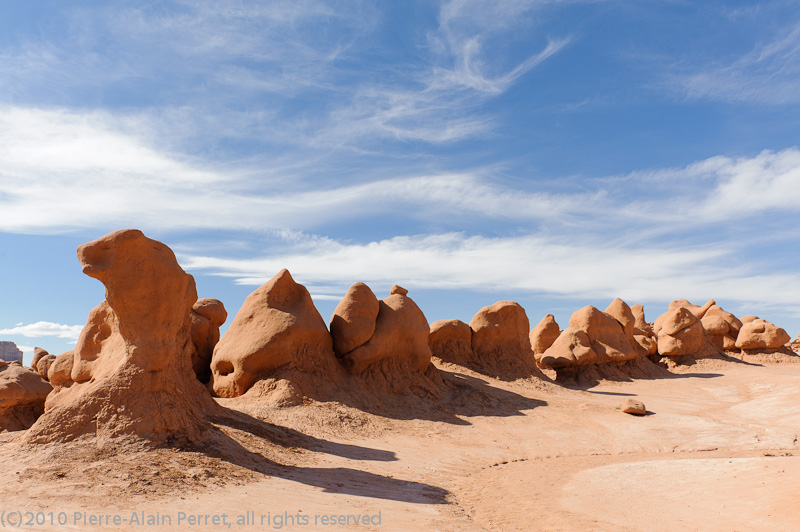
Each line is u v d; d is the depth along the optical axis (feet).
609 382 97.50
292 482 37.32
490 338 92.07
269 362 64.90
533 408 70.74
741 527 27.96
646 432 60.54
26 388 64.39
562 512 33.53
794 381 89.35
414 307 77.97
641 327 133.28
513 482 42.16
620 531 29.32
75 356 51.19
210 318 78.18
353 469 43.34
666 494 35.81
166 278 42.09
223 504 30.91
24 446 37.47
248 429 47.62
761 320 128.77
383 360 72.84
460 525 30.60
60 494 30.45
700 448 53.83
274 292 69.46
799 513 27.55
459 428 61.26
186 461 37.11
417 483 40.96
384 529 28.86
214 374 69.15
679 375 108.06
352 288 74.54
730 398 83.05
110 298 40.86
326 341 70.18
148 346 41.11
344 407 62.28
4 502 29.07
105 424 38.47
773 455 46.73
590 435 59.67
